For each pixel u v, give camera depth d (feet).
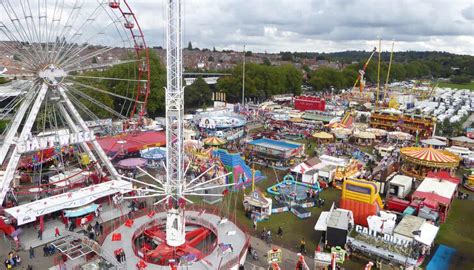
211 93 470.80
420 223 131.34
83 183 172.65
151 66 381.81
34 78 153.89
